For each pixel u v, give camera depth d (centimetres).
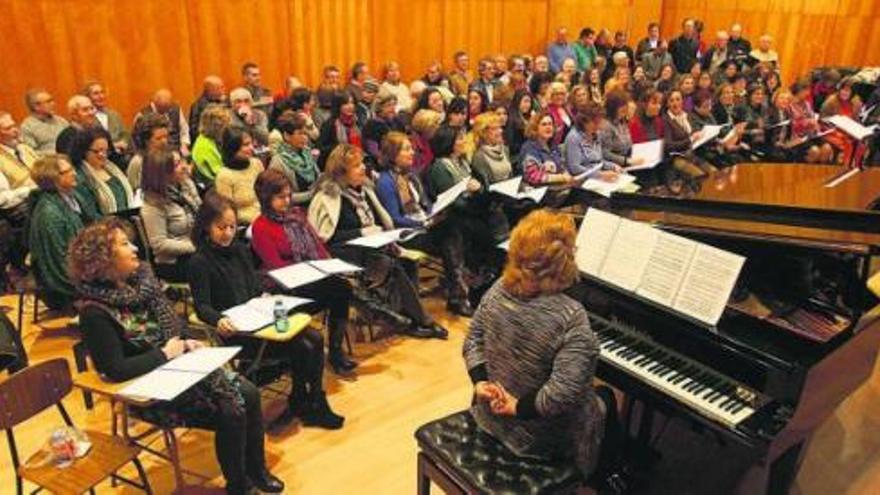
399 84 792
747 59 979
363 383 356
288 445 303
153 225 359
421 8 858
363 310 388
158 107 593
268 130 632
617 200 328
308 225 359
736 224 272
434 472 217
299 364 308
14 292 441
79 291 237
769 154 698
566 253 192
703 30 1159
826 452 305
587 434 206
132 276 249
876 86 820
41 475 220
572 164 500
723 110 698
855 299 257
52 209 359
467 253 447
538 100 697
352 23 799
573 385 185
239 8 704
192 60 687
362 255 383
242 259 310
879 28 1165
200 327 302
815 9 1138
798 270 258
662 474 285
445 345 399
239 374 276
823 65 1175
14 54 583
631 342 244
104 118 577
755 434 200
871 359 246
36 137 520
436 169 445
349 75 812
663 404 224
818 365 205
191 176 470
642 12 1121
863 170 421
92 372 242
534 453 207
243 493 259
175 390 220
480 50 939
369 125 555
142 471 241
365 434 313
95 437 241
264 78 744
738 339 216
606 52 1002
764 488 274
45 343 385
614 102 531
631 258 242
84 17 611
